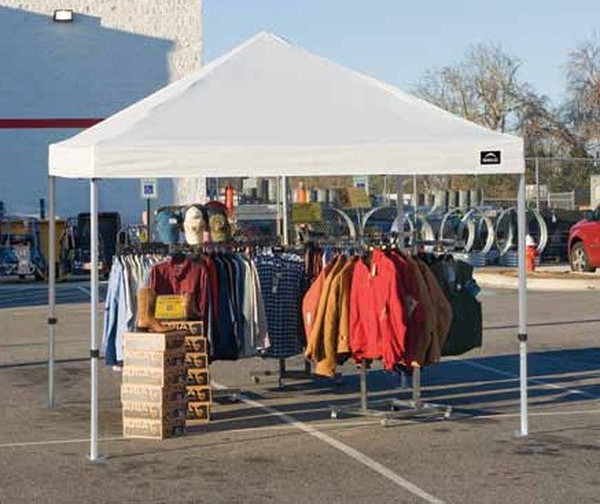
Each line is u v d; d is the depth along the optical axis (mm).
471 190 41875
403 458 9281
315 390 12703
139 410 10125
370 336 10203
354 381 13328
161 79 39656
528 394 12430
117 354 11242
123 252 11750
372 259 10227
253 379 13250
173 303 10570
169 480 8609
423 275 10406
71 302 24859
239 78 11094
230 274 11172
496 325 19031
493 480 8516
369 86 11242
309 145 9734
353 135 10016
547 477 8594
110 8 39406
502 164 10008
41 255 32250
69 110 39281
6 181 38906
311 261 11906
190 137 9789
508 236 31859
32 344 17281
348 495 8117
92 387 9391
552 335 17656
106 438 10180
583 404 11781
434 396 12344
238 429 10547
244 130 10023
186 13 39750
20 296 26969
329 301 10391
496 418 11016
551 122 56938
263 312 11320
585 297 24031
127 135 9781
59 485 8484
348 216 26375
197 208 12367
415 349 10266
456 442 9883
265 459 9297
